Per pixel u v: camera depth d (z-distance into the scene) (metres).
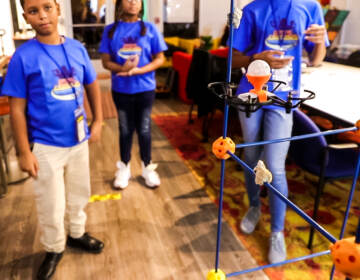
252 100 0.79
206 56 3.55
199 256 2.05
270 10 1.73
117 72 2.47
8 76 1.52
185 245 2.15
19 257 2.04
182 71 5.21
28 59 1.50
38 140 1.62
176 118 4.58
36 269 1.94
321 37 1.71
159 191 2.77
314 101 2.21
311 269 1.96
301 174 3.08
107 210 2.50
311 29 1.70
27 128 1.64
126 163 2.82
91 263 1.99
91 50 7.73
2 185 2.73
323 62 3.77
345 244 0.59
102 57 2.54
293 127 2.05
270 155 1.89
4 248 2.11
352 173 2.09
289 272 1.93
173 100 5.49
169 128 4.20
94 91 1.84
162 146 3.67
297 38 1.74
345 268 0.59
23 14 1.50
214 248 2.12
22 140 1.58
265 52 1.52
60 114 1.62
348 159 2.25
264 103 0.79
